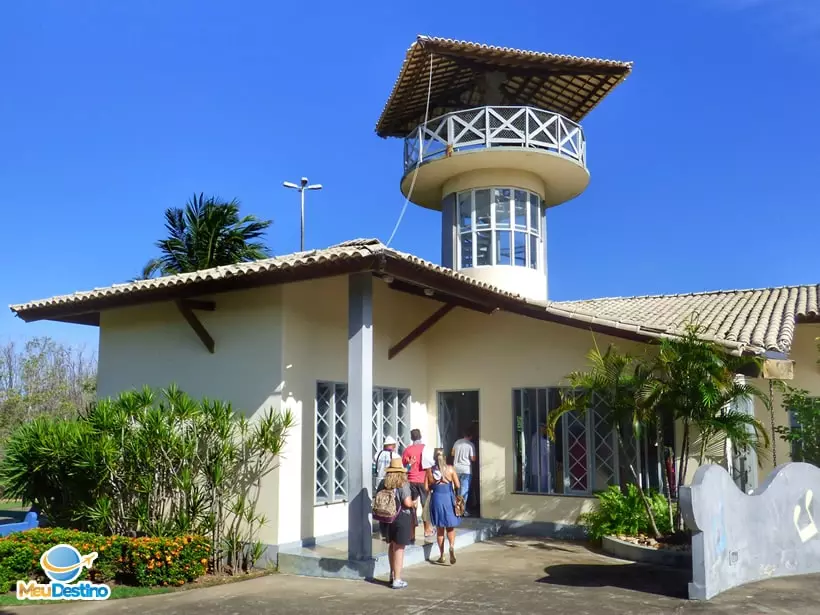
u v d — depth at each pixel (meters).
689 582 7.98
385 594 8.03
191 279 9.48
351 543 8.97
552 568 9.43
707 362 9.36
